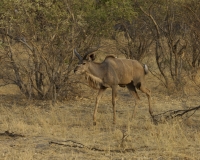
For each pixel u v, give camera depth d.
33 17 43.72
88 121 38.47
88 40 47.19
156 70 59.78
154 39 54.06
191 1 44.31
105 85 37.94
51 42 44.97
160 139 30.72
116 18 49.12
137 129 35.34
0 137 32.59
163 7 51.12
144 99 48.12
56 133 34.09
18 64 47.31
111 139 32.28
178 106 44.69
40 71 46.69
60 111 42.44
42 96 47.53
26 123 38.00
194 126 36.06
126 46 54.62
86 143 30.92
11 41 48.19
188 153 28.12
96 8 49.38
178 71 52.06
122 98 49.38
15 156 27.70
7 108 44.06
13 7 43.28
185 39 50.03
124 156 27.66
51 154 28.22
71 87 48.66
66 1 45.41
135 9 52.06
